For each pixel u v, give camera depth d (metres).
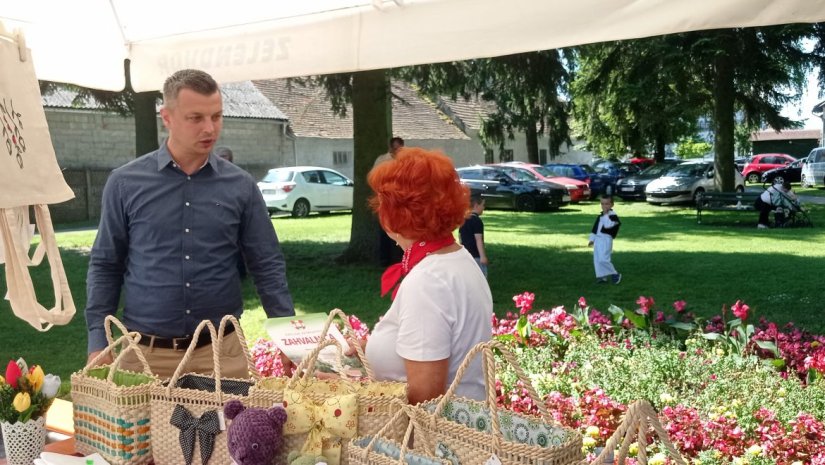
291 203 22.83
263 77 3.38
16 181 2.69
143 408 2.22
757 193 19.97
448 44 2.94
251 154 29.91
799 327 8.24
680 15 2.43
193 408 2.16
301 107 32.84
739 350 5.46
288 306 3.31
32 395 2.37
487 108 40.84
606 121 30.16
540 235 17.80
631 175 29.58
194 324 3.14
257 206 3.29
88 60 3.60
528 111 14.50
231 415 1.99
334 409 1.97
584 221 21.20
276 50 3.34
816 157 36.22
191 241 3.10
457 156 38.97
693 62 20.19
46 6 3.37
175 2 3.46
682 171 26.77
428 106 38.84
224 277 3.18
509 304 9.79
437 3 2.97
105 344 3.05
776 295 10.24
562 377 4.77
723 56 20.06
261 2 3.32
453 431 1.83
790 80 21.23
